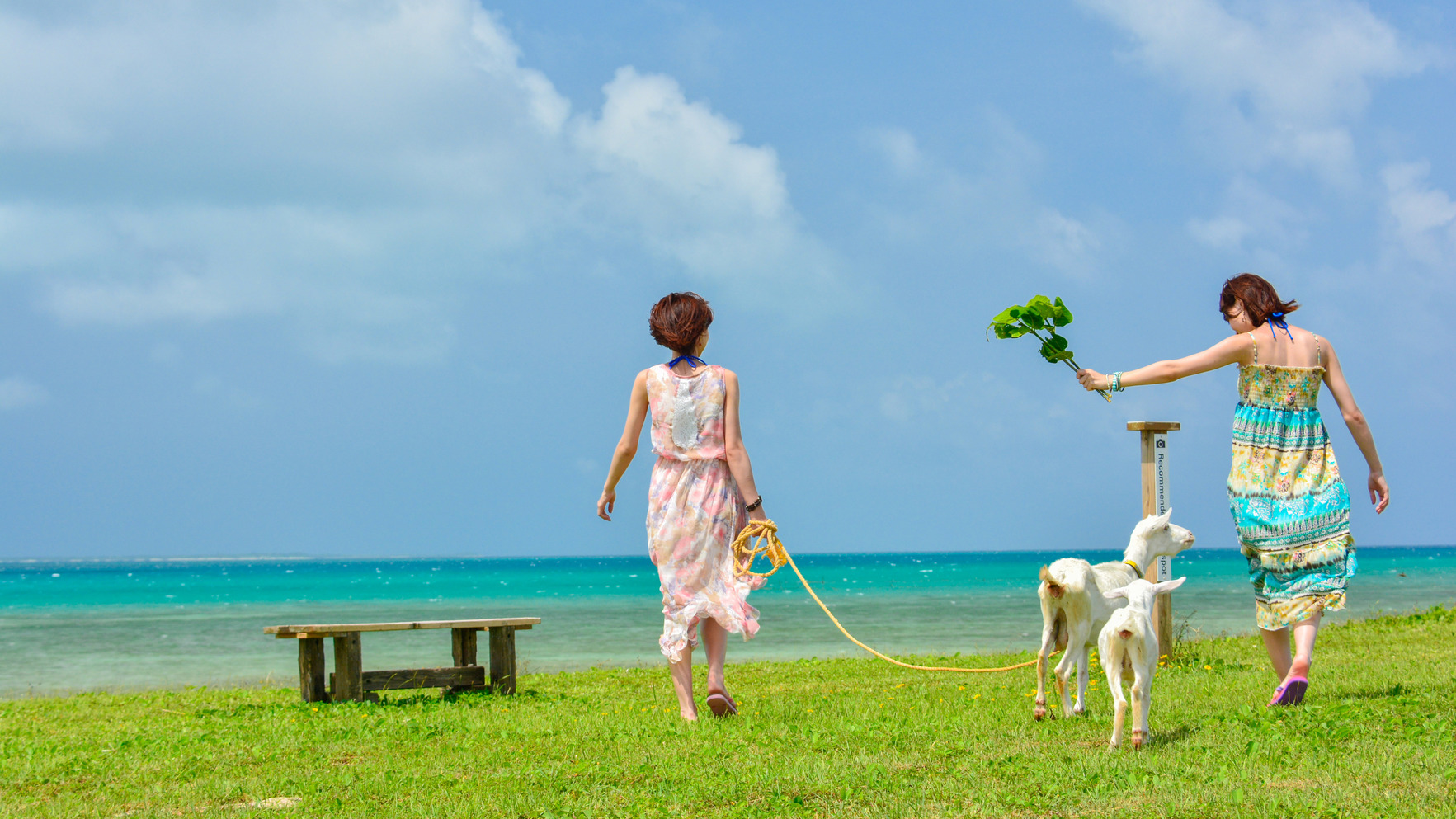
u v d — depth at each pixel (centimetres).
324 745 583
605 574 10575
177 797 443
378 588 6594
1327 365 586
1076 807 368
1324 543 565
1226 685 695
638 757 491
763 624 2473
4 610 3944
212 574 11194
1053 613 564
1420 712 522
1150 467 848
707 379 625
